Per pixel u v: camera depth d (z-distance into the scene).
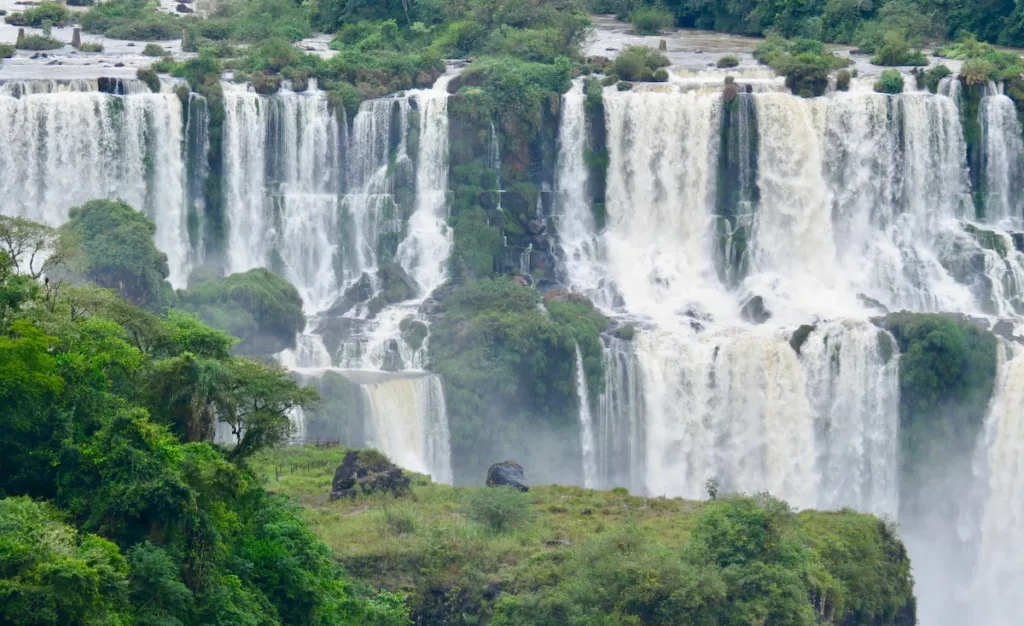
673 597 131.62
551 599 132.25
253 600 116.75
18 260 157.12
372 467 159.88
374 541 144.50
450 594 140.25
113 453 113.19
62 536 102.06
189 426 127.12
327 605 123.50
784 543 140.25
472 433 189.50
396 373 189.12
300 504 153.25
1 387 113.75
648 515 158.25
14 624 95.69
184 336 135.25
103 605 99.75
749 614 133.12
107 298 135.75
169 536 111.19
